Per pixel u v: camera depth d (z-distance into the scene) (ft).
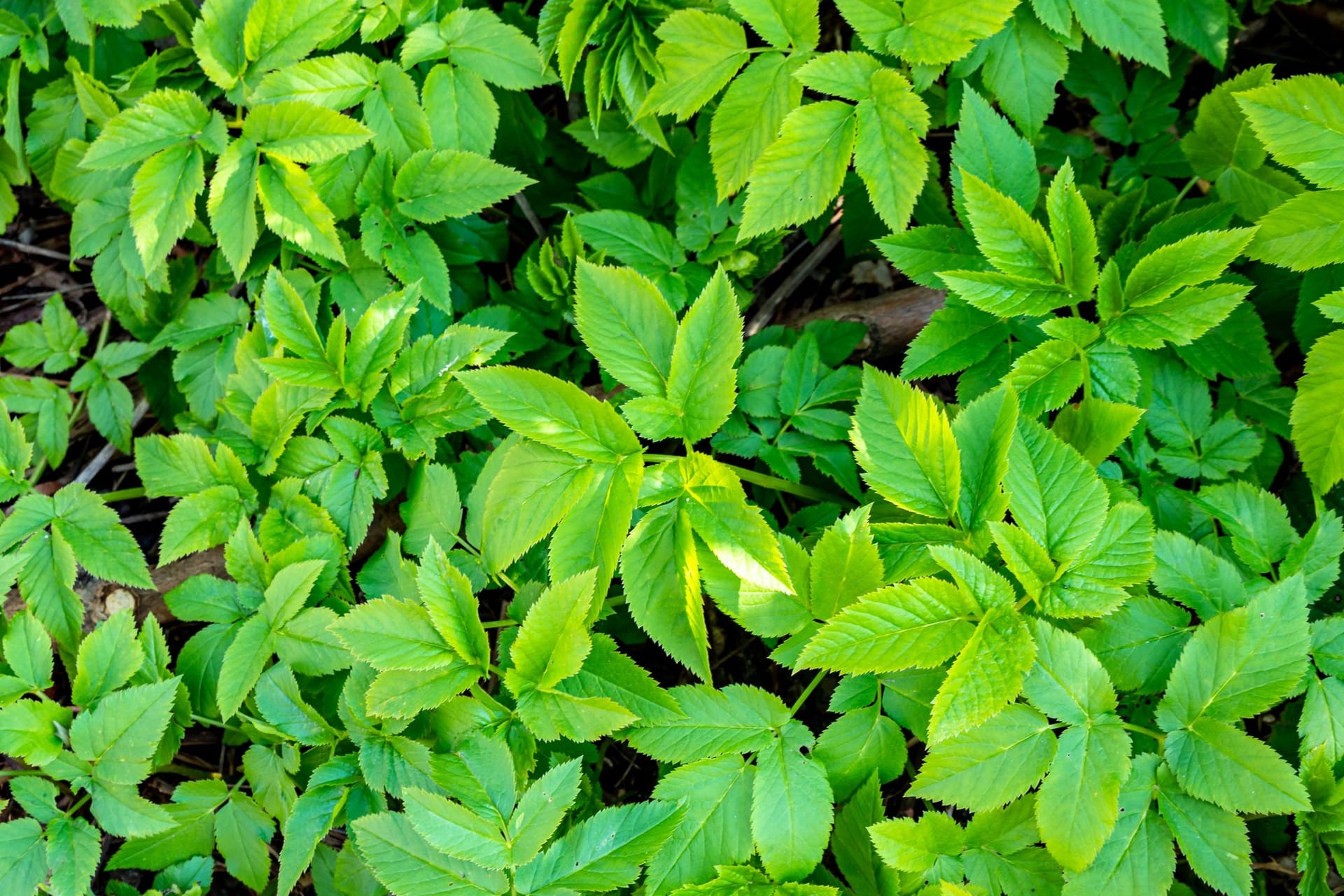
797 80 7.74
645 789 9.33
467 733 6.74
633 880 6.16
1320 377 6.86
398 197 8.80
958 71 8.09
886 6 7.67
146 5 8.89
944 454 6.50
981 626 5.96
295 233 8.35
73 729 7.42
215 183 8.23
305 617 7.49
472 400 8.16
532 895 6.12
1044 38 7.95
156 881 7.74
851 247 9.89
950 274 7.20
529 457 6.68
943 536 6.71
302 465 8.27
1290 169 8.11
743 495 6.52
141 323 9.87
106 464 10.72
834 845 6.81
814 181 7.68
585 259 9.21
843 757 6.66
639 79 8.72
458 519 7.89
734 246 8.90
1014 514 6.38
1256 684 6.05
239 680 7.35
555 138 10.52
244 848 7.73
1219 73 10.55
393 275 9.18
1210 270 6.89
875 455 6.62
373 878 7.36
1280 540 7.21
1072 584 6.21
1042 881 6.28
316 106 8.15
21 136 9.75
